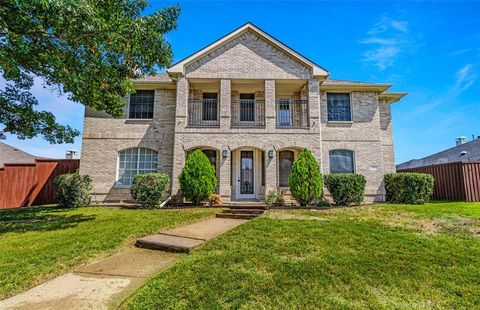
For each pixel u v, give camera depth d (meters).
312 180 11.22
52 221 8.05
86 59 7.58
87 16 6.38
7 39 6.36
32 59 7.29
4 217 8.95
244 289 3.37
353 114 14.29
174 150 12.75
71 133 11.09
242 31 13.70
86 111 13.82
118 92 9.44
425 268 4.09
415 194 11.98
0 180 13.23
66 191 11.73
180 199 12.30
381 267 4.10
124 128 13.85
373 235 5.92
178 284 3.48
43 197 14.06
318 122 13.15
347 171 13.90
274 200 11.80
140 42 8.20
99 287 3.54
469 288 3.47
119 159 13.73
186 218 8.19
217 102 14.71
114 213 9.41
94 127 13.75
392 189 12.88
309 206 11.12
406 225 6.97
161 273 3.88
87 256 4.80
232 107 14.85
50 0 5.68
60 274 4.03
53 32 6.75
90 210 10.46
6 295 3.32
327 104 14.45
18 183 13.62
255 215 8.91
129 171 13.69
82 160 13.41
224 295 3.22
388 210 9.55
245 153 14.19
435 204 11.45
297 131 13.07
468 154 22.33
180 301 3.09
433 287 3.52
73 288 3.51
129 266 4.37
